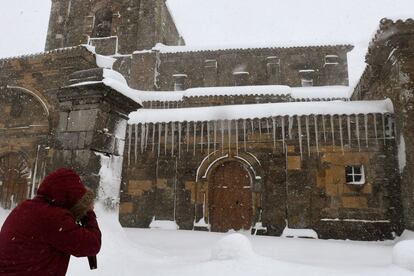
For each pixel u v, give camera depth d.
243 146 13.38
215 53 27.62
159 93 24.20
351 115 12.52
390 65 12.25
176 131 14.18
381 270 5.51
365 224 11.72
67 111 7.28
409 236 10.41
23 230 2.10
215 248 6.07
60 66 14.05
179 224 13.23
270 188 12.79
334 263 6.63
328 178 12.38
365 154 12.29
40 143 13.98
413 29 10.82
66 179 2.38
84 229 2.26
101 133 7.09
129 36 27.88
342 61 26.72
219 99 22.58
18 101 14.77
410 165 10.83
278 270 5.21
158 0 28.11
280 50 27.31
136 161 14.28
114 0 28.61
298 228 12.11
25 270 2.05
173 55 27.69
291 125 13.03
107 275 4.57
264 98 22.39
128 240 6.77
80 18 28.81
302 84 26.81
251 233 12.50
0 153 14.50
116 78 7.42
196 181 13.53
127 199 13.98
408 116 11.05
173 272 5.01
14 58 14.55
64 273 2.25
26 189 14.02
